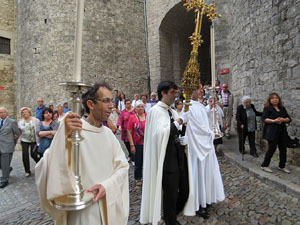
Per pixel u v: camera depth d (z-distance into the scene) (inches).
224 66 360.2
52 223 121.0
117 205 56.4
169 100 98.1
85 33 500.4
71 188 47.7
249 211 116.1
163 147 90.0
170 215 92.9
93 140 57.2
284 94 176.9
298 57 160.9
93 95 57.1
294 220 103.9
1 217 134.2
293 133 166.4
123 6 547.2
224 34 359.6
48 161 48.8
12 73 583.8
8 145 185.9
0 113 186.5
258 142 220.1
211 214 116.0
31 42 523.2
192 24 596.7
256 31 219.6
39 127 184.1
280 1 179.2
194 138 110.1
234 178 160.6
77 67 47.1
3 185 183.0
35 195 165.9
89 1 506.9
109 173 59.2
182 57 605.3
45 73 505.7
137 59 562.6
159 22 538.0
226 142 252.5
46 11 505.7
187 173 100.3
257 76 219.6
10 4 577.9
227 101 274.2
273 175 148.0
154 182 95.6
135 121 158.7
